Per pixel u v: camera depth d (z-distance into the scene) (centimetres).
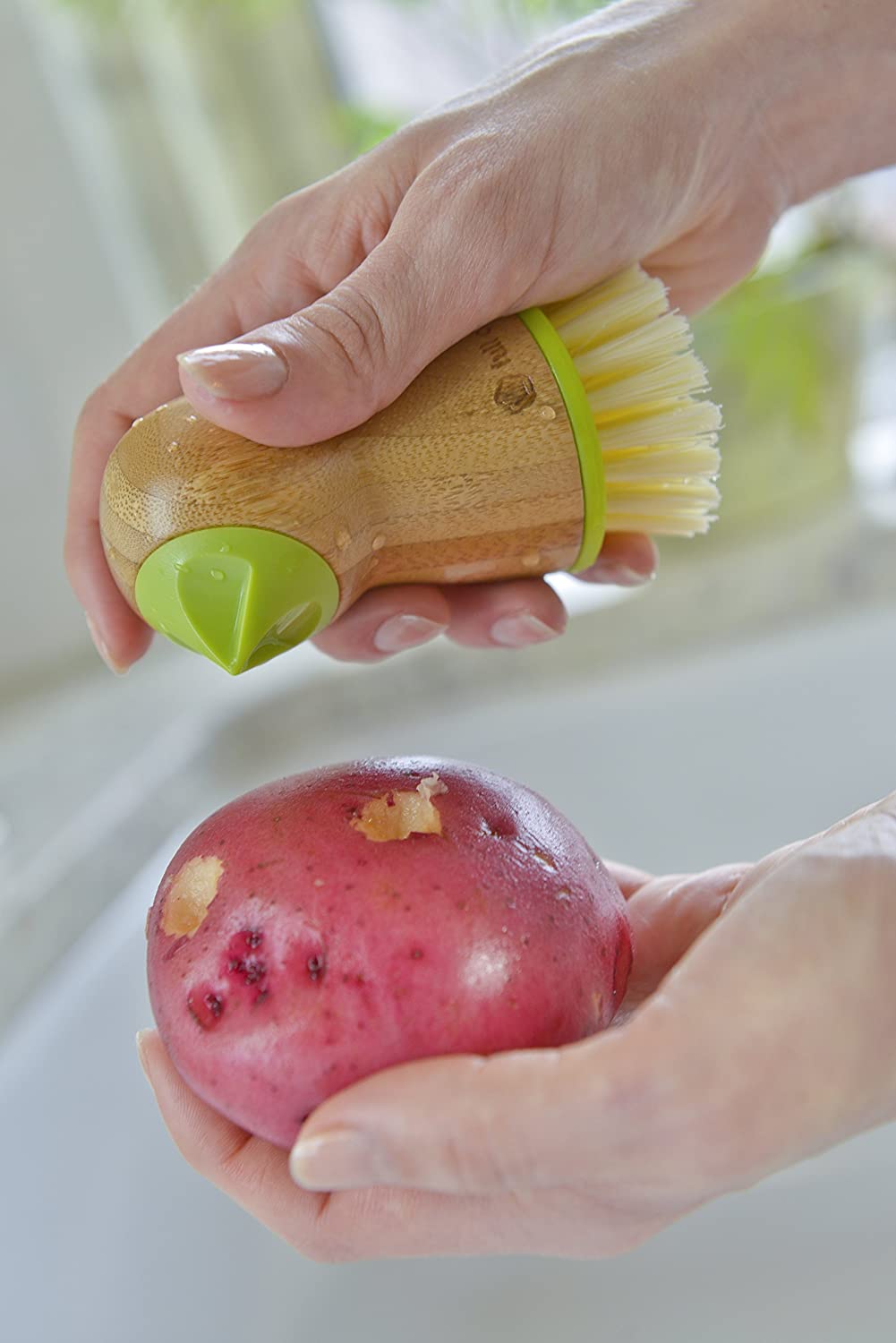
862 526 66
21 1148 43
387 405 31
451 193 32
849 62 38
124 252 84
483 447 32
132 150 86
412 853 29
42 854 53
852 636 65
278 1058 28
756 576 66
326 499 30
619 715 66
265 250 37
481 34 84
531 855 29
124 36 83
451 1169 27
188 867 30
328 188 36
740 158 38
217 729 66
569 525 33
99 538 38
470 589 37
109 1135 46
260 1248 47
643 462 34
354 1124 27
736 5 37
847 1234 46
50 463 78
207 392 29
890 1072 28
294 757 68
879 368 90
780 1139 27
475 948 28
